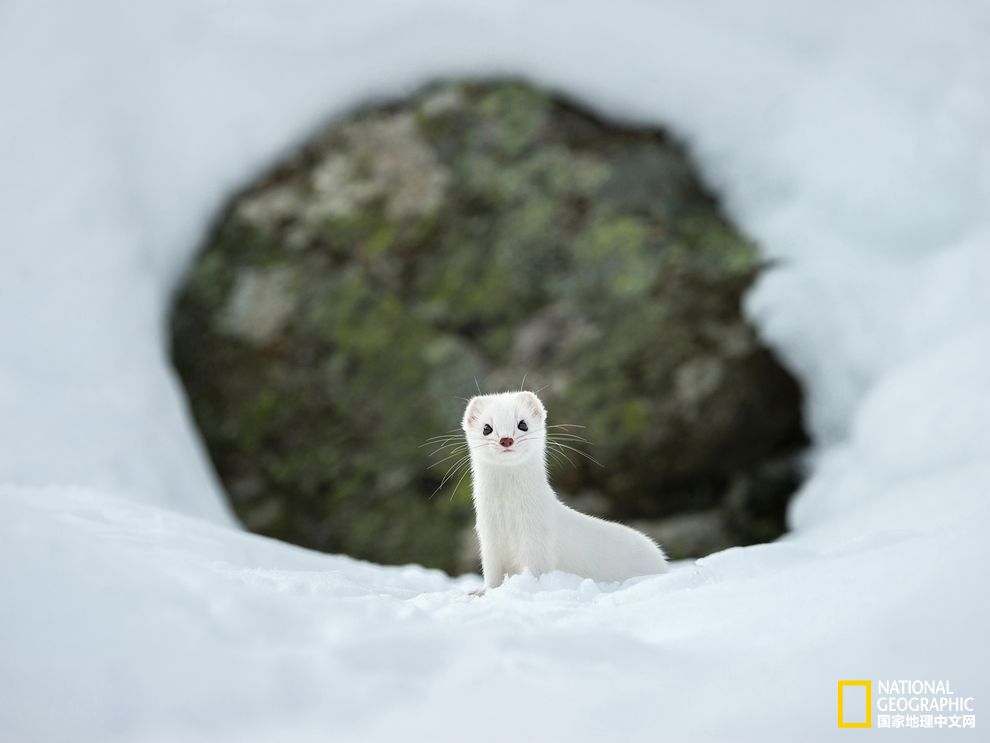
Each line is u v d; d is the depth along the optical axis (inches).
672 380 519.8
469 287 545.3
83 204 544.7
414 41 589.0
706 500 528.7
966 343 470.6
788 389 526.9
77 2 575.2
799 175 554.6
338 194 567.2
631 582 245.8
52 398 484.4
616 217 545.6
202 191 577.0
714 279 530.9
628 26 578.2
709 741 128.0
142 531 254.8
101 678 141.2
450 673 145.6
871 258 526.3
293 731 133.0
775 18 580.1
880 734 127.0
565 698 139.1
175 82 579.5
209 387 550.9
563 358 528.1
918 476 437.4
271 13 584.4
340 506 532.4
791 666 144.5
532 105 576.4
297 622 158.2
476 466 277.7
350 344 544.1
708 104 574.6
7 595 149.6
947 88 552.7
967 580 151.6
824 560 202.8
